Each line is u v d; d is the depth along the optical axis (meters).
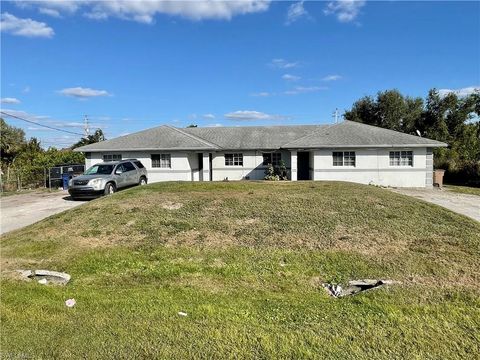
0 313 5.00
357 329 4.49
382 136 22.92
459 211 13.83
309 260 7.36
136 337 4.28
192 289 6.17
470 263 6.86
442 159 29.06
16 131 48.72
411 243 8.01
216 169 25.97
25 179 25.12
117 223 10.08
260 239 8.60
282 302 5.48
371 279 6.45
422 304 5.28
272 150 25.22
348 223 9.46
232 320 4.75
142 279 6.76
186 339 4.23
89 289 6.20
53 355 3.91
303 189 13.95
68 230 9.75
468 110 41.28
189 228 9.49
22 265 7.39
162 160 24.02
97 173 19.00
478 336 4.35
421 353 3.97
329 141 22.55
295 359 3.83
